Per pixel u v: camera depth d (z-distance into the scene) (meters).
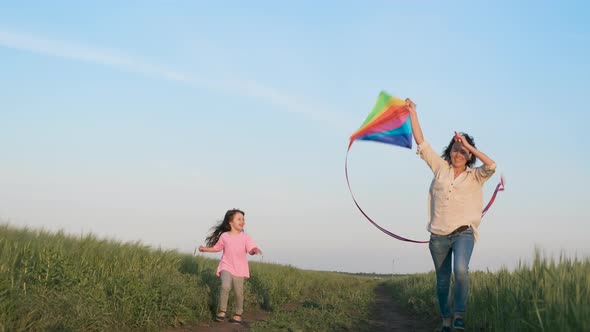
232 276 10.71
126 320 8.97
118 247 12.39
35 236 11.47
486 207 7.65
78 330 7.36
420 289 14.91
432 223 7.58
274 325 9.15
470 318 8.43
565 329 5.14
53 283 9.09
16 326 6.73
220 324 10.62
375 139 7.88
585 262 6.56
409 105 7.89
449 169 7.53
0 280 7.51
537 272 6.64
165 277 10.70
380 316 12.30
